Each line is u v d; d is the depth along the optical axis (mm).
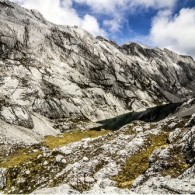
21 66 181375
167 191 21484
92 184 33156
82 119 168250
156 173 31172
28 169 40094
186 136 35531
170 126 44156
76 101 180625
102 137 46406
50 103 164750
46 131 118250
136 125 48688
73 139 86062
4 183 39156
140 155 37688
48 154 43156
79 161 38812
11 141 74750
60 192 23734
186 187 21250
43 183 37125
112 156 38656
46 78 182750
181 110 78875
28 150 62438
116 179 33812
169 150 34031
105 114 188500
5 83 158000
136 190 23594
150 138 41531
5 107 112312
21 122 110375
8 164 50812
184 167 30938
